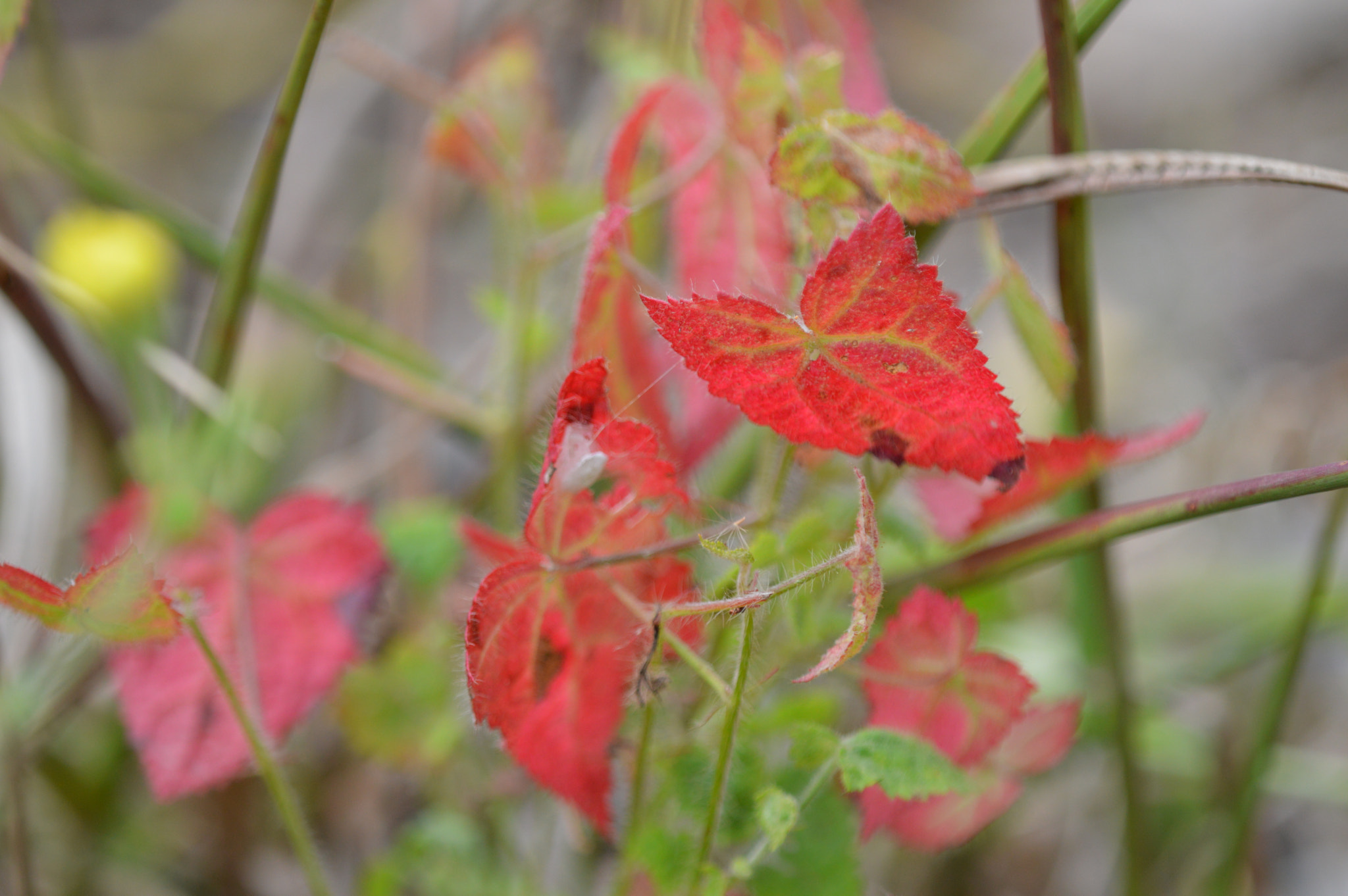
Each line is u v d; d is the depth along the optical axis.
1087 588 0.42
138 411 0.44
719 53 0.37
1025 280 0.35
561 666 0.34
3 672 0.40
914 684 0.35
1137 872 0.40
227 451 0.44
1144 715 0.44
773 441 0.36
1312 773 0.46
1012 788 0.36
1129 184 0.35
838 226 0.34
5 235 0.44
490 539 0.36
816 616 0.35
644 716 0.34
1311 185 0.34
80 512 0.48
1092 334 0.37
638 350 0.35
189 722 0.38
